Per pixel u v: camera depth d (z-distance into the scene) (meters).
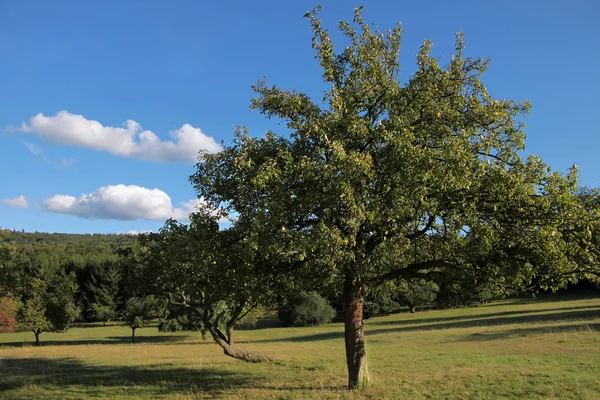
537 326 37.62
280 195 10.51
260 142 12.62
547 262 11.16
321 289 14.38
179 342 51.53
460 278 12.62
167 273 17.12
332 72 12.85
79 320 98.19
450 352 25.97
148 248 18.44
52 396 14.93
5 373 21.44
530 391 13.24
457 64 12.39
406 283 16.91
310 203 10.66
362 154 10.44
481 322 48.25
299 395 13.41
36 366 24.62
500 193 10.65
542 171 10.87
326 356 26.20
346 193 9.77
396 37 13.36
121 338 61.31
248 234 11.16
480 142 11.41
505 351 24.72
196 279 14.20
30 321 53.09
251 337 55.50
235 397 13.77
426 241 13.62
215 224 12.72
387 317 70.94
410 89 12.16
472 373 17.03
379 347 32.00
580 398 12.13
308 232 10.49
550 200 10.38
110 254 102.50
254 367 21.66
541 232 10.52
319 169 10.52
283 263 12.36
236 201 12.02
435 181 10.07
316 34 13.10
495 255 11.64
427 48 12.00
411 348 29.95
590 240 10.70
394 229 10.98
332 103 11.41
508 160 11.37
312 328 65.94
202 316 23.09
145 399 14.12
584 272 11.17
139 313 53.97
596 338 26.66
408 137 10.40
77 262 93.75
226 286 13.42
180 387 16.31
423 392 13.59
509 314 54.25
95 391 15.83
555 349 23.72
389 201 10.45
